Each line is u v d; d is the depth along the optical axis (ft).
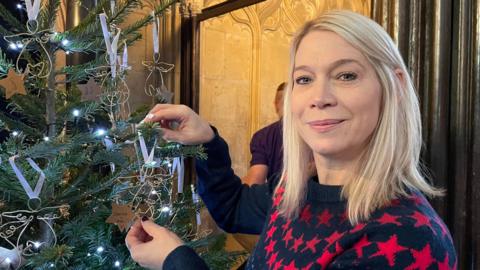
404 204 2.20
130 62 7.41
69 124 3.56
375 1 4.81
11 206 3.16
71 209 3.44
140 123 3.11
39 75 3.00
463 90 4.37
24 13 3.94
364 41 2.33
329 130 2.39
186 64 7.97
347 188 2.39
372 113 2.34
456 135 4.42
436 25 4.42
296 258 2.37
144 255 2.70
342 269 2.14
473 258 4.29
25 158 2.76
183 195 4.03
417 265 1.99
